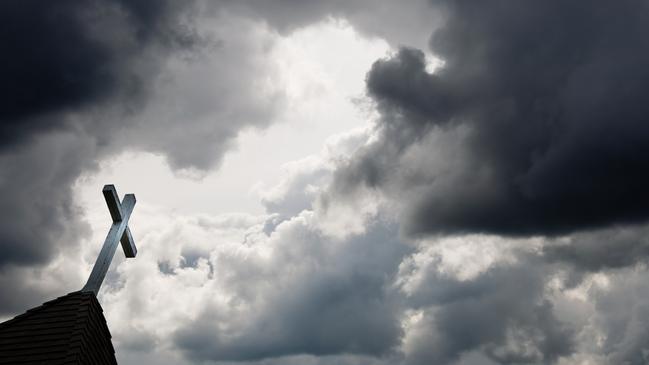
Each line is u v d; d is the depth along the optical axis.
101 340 14.67
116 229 17.00
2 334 13.03
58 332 13.16
